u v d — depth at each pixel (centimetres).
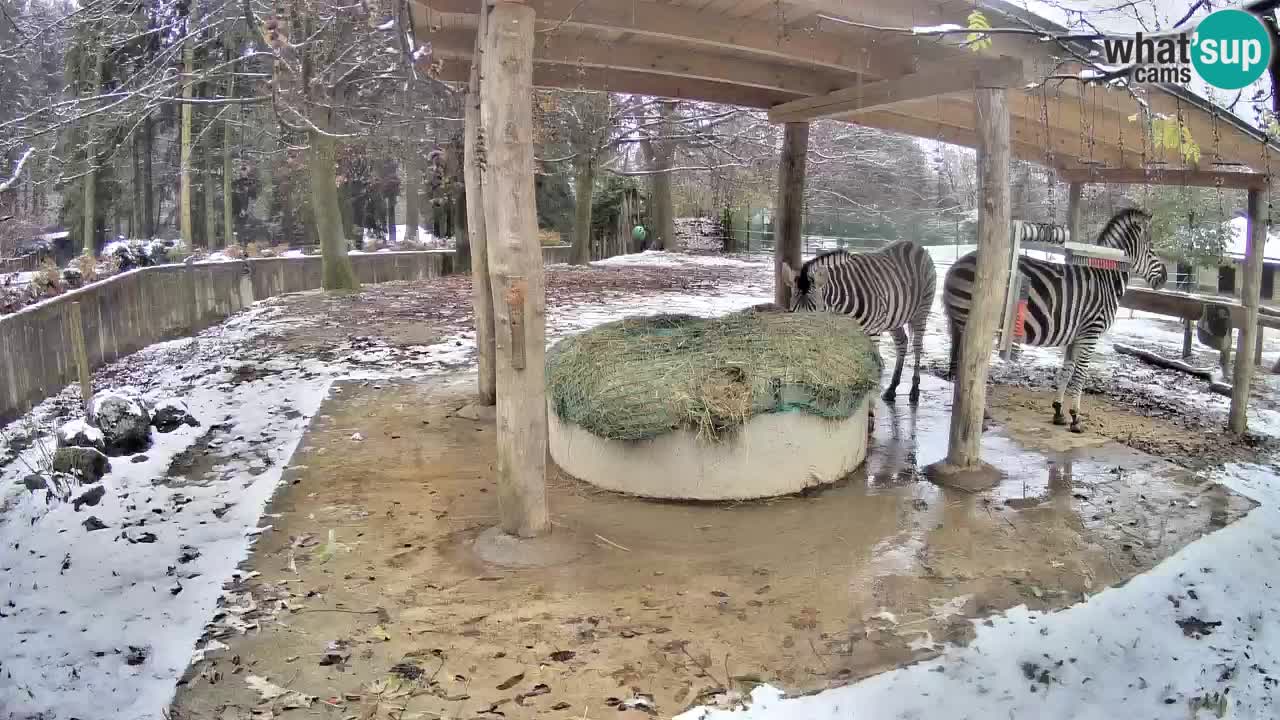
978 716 300
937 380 852
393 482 541
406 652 338
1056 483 552
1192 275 1253
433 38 608
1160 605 388
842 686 315
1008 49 474
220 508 495
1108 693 319
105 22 1370
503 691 311
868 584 402
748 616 369
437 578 405
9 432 647
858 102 689
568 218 2688
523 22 394
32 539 449
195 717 295
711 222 2959
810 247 1511
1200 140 621
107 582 399
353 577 405
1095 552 443
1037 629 362
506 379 424
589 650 340
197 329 1205
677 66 666
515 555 422
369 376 854
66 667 326
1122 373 933
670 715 296
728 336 559
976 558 433
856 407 551
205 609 373
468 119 655
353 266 1759
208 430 659
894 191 2412
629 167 3066
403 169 2164
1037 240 577
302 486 532
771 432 509
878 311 685
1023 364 962
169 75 1385
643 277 1884
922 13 465
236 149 2184
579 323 1179
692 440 501
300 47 988
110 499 507
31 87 1508
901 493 528
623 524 473
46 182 1565
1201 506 513
